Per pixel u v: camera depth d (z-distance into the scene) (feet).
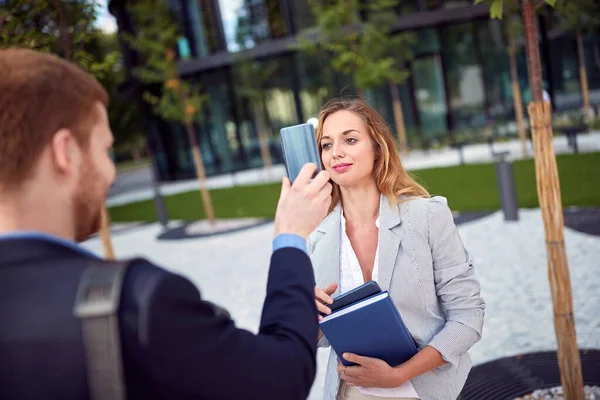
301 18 70.64
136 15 36.68
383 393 6.08
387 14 50.90
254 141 76.18
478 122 69.36
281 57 72.28
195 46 74.59
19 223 2.66
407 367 5.60
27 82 2.61
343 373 5.88
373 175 6.65
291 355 2.78
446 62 68.95
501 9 8.35
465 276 6.17
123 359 2.38
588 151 41.11
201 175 37.19
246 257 27.02
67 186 2.77
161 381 2.41
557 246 8.81
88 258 2.70
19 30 15.24
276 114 74.54
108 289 2.39
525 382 11.37
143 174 127.24
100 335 2.32
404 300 6.15
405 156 62.03
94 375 2.31
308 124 3.86
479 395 11.16
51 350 2.34
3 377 2.34
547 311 15.14
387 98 70.95
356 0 48.78
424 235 6.18
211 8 72.95
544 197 8.71
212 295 21.58
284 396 2.70
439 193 32.40
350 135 6.36
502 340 13.85
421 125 70.69
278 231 3.32
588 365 11.41
